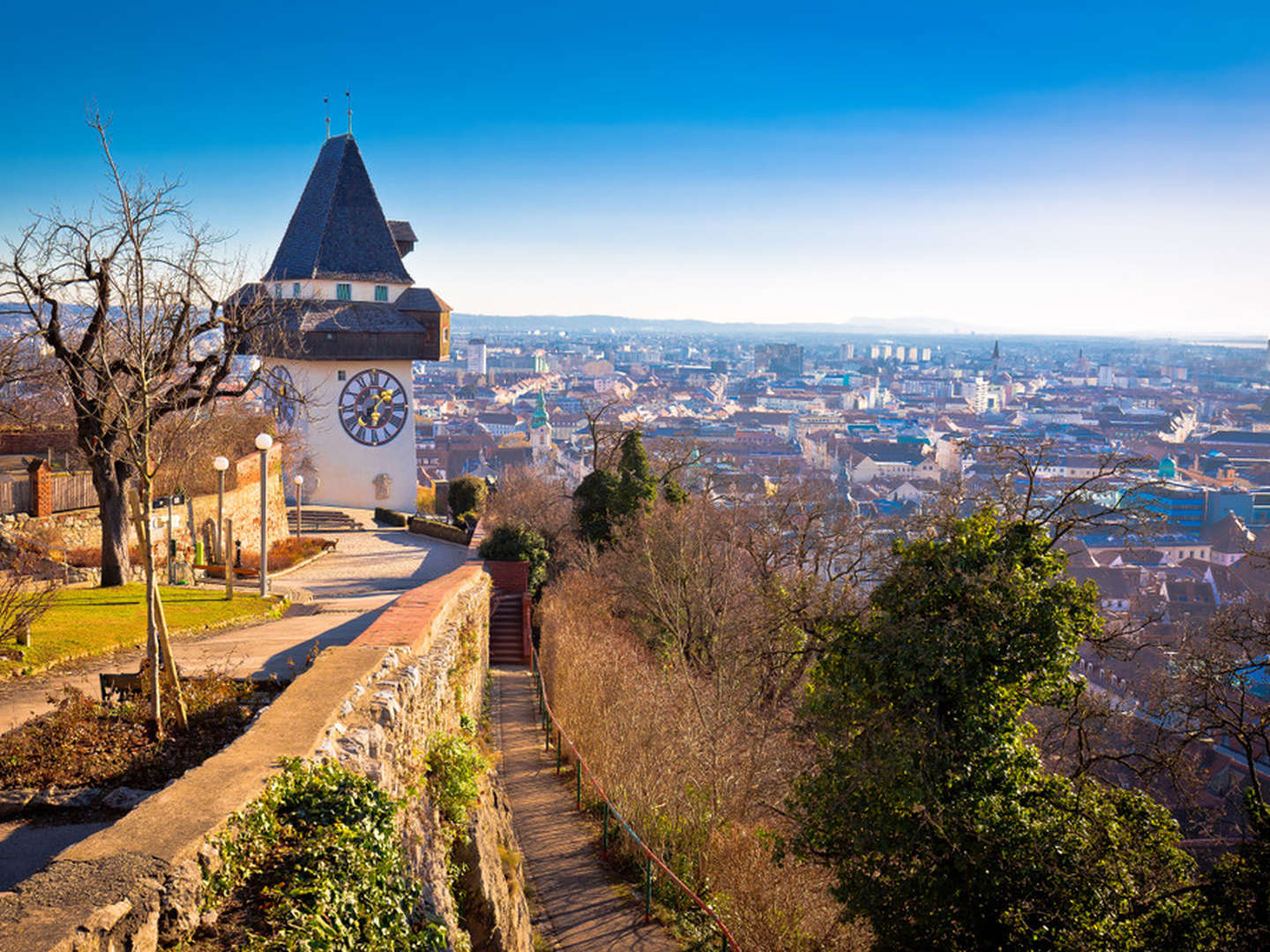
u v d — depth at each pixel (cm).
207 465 3691
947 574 1705
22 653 1670
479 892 1190
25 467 3803
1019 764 1692
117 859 652
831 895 1805
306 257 7362
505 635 3694
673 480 5466
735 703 2994
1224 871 1581
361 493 7438
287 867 752
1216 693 2384
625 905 1658
